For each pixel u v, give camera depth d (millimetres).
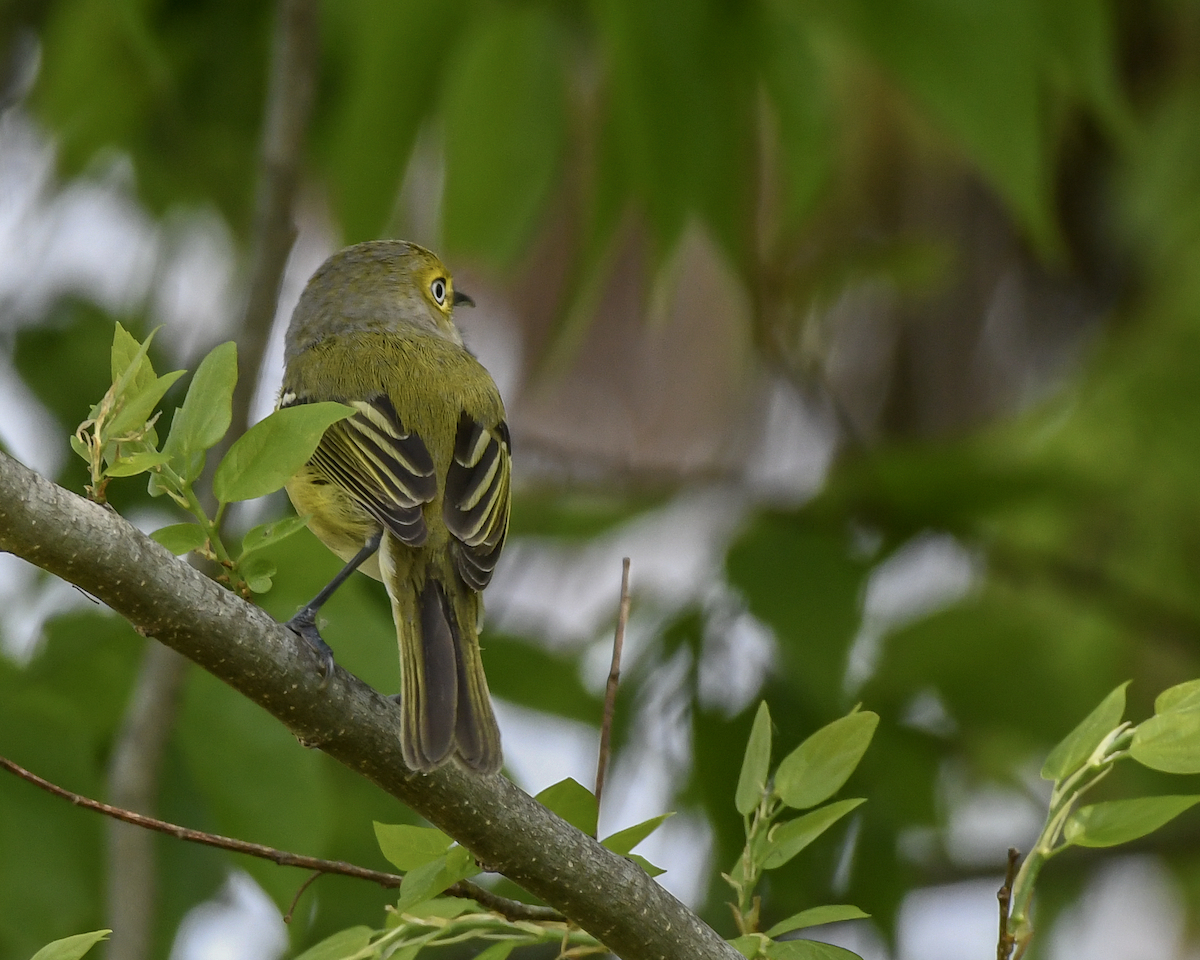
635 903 5711
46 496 5211
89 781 8570
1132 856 13977
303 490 8188
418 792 5699
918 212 15305
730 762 10820
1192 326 13570
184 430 5480
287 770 8320
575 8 11367
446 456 8156
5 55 13109
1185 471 13336
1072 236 15508
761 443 14758
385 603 9898
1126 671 13953
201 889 9359
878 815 11438
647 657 11344
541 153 10859
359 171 11109
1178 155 14719
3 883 8359
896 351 15477
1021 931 5398
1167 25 15594
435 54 10883
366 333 9352
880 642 12266
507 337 16078
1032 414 14289
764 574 10484
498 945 5719
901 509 11672
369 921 10328
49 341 12250
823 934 11227
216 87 13164
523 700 10938
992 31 9656
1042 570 12938
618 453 16203
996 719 12320
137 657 9023
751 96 10969
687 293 16422
